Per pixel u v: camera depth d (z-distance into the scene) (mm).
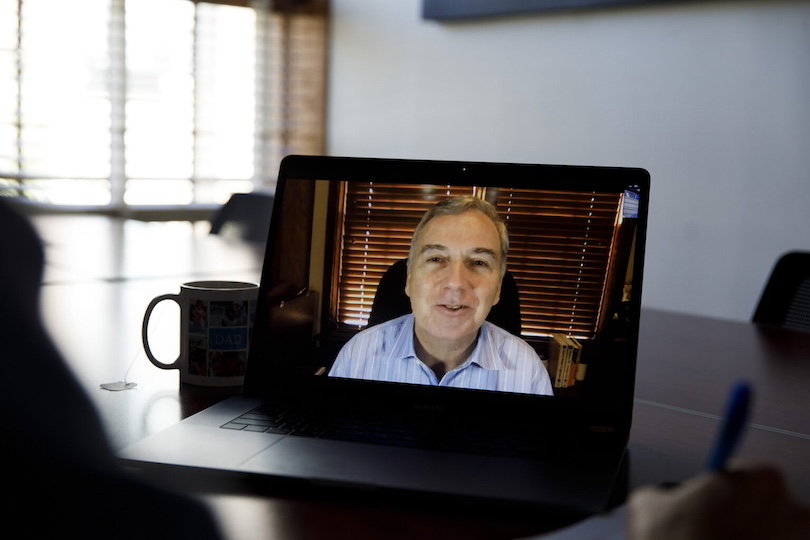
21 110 3924
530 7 3836
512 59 4043
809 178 3090
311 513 713
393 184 989
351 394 969
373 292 983
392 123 4605
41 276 521
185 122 4453
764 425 1040
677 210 3527
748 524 457
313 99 4871
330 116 4910
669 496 481
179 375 1130
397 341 967
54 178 4031
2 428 487
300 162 1018
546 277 943
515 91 4047
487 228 965
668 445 936
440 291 962
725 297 3398
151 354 1117
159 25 4293
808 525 472
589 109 3773
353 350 978
